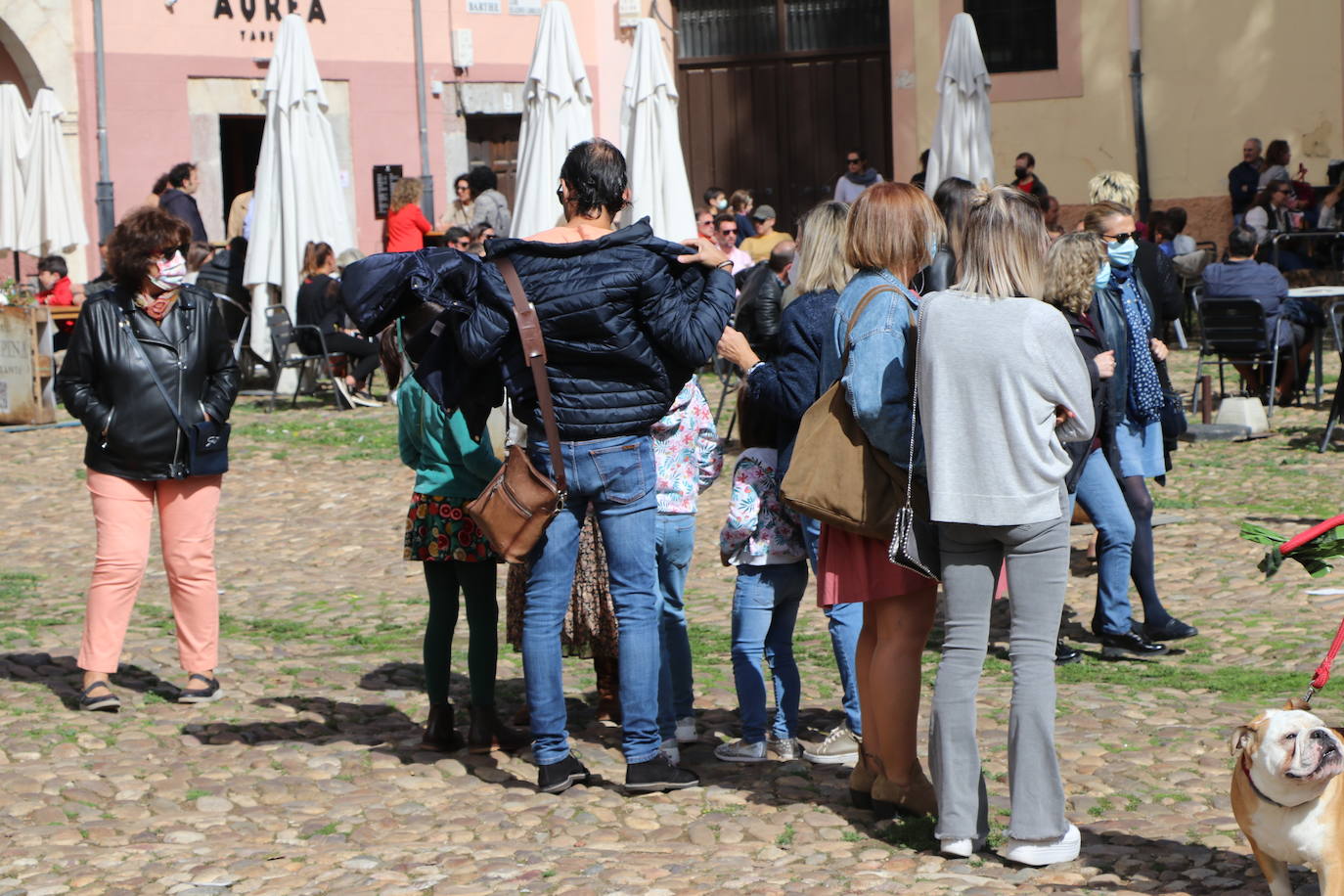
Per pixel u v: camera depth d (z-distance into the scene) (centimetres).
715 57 2773
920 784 532
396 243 2006
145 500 694
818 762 609
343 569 1030
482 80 2595
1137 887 462
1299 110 2327
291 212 1842
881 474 502
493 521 543
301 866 501
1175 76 2400
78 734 643
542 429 552
